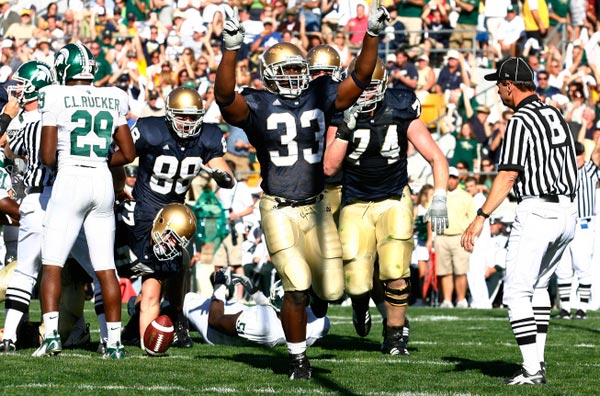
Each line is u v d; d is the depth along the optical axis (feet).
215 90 62.69
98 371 65.72
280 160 64.80
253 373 66.90
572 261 128.57
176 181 80.79
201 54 190.90
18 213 76.64
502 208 162.40
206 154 81.41
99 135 71.46
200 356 77.25
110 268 73.31
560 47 192.65
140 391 57.88
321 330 84.58
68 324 82.48
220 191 147.33
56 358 72.33
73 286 82.48
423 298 150.61
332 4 191.72
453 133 175.22
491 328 106.83
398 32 180.96
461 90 172.76
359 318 83.46
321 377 65.26
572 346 89.35
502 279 151.33
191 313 87.81
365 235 77.46
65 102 70.59
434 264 150.00
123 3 203.51
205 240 143.33
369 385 62.03
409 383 63.10
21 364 68.13
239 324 83.35
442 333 100.83
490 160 170.09
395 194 77.77
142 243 80.53
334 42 186.60
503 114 177.47
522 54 192.03
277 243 64.23
